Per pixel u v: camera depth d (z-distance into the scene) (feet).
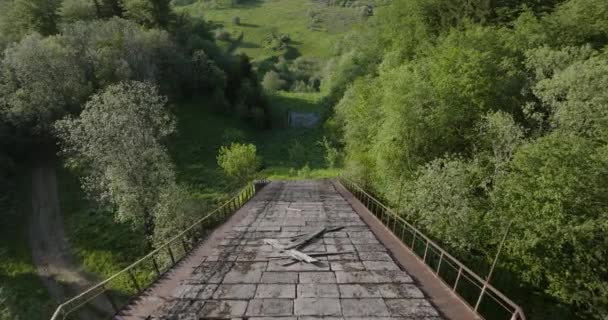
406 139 57.06
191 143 132.57
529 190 40.34
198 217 61.98
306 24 411.95
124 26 119.75
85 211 79.71
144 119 72.08
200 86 164.76
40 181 89.61
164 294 22.03
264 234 36.24
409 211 51.24
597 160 37.81
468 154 55.31
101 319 52.11
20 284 59.06
